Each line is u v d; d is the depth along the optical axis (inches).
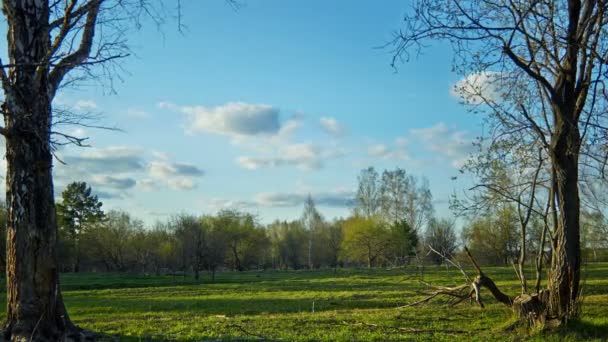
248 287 1859.0
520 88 647.1
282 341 563.2
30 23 476.4
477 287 658.8
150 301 1316.4
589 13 565.9
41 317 461.1
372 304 1069.8
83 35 528.1
